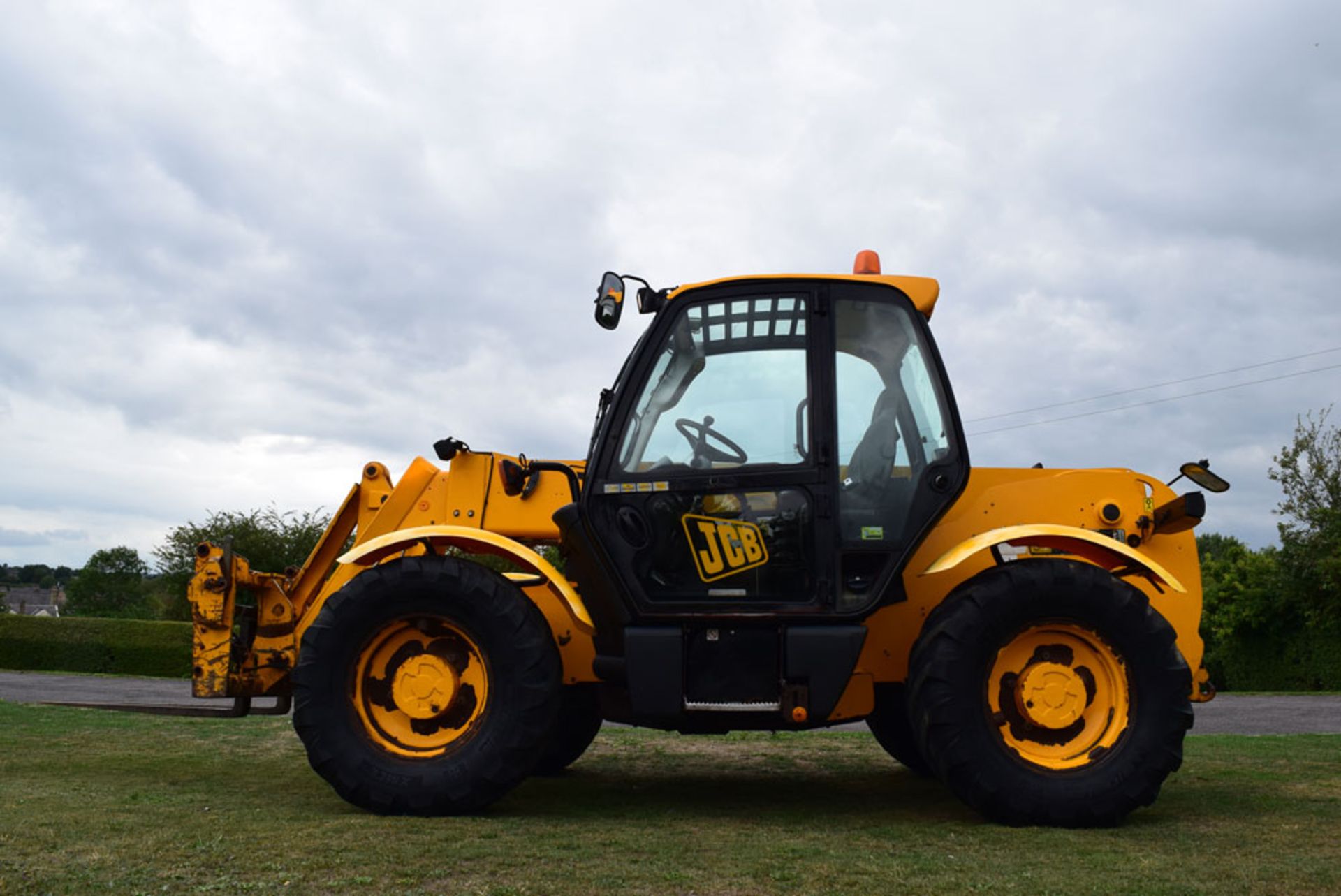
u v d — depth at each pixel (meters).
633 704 4.54
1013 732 4.53
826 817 4.58
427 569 4.66
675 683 4.52
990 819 4.43
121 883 3.11
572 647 5.17
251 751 6.32
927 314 5.08
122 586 57.97
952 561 4.45
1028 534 4.57
